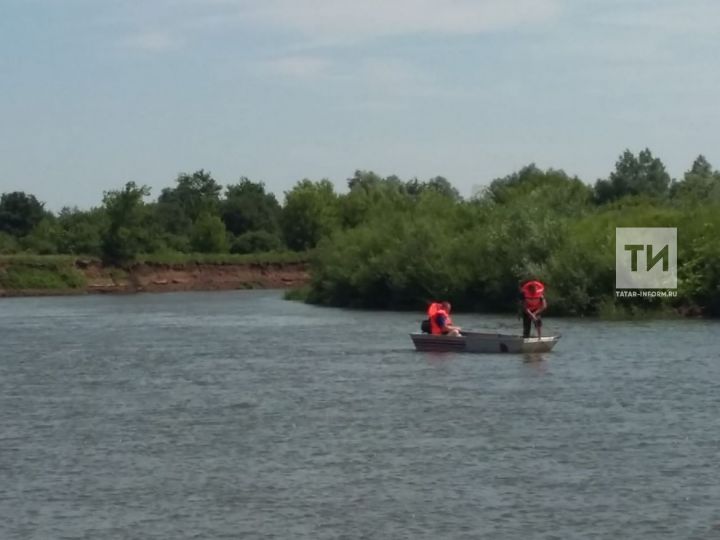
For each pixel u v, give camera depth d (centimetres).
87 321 8331
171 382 4638
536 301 5466
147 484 2855
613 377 4469
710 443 3192
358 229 10225
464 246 8588
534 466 2956
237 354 5681
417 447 3206
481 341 5431
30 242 14675
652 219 7794
